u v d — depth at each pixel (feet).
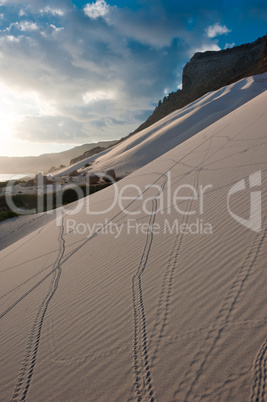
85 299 12.14
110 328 9.48
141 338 8.43
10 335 11.39
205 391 6.18
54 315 11.75
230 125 43.29
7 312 13.84
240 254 10.63
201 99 205.16
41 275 17.48
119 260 14.98
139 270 12.87
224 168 24.12
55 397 7.43
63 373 8.21
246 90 157.28
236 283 9.09
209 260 11.19
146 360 7.56
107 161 149.48
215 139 39.04
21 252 26.35
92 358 8.38
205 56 577.84
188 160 34.76
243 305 8.04
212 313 8.25
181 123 146.10
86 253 18.37
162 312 9.23
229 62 533.14
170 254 13.20
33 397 7.68
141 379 7.06
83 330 9.93
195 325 8.07
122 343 8.54
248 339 6.93
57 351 9.32
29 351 9.82
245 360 6.46
